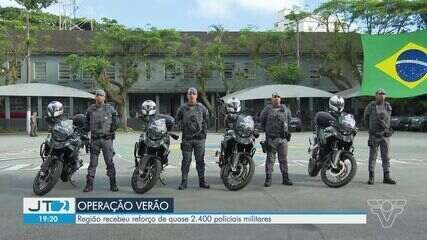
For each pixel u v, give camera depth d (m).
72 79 51.06
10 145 28.94
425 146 25.05
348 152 11.85
